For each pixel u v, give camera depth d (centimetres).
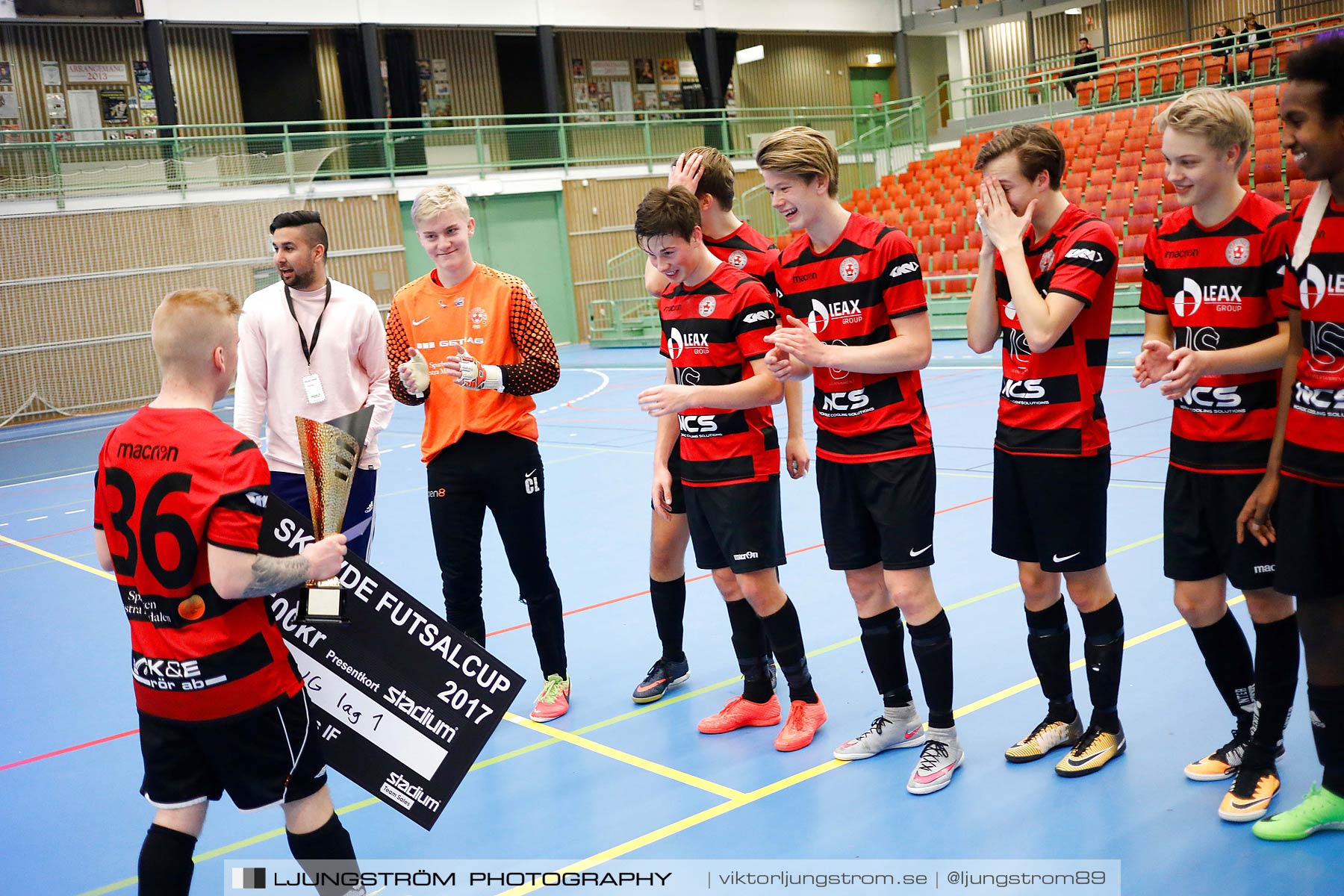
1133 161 1688
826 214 308
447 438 386
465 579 396
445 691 270
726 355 336
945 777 310
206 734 229
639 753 355
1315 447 246
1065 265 287
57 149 1697
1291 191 1475
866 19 2669
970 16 2547
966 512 629
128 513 225
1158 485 643
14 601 648
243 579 219
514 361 388
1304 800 268
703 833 296
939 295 1630
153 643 227
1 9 1747
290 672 240
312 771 246
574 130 2183
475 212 2080
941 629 310
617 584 561
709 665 432
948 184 1986
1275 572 261
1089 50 2136
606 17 2288
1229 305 273
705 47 2431
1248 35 1844
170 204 1777
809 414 1040
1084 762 309
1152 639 406
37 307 1700
